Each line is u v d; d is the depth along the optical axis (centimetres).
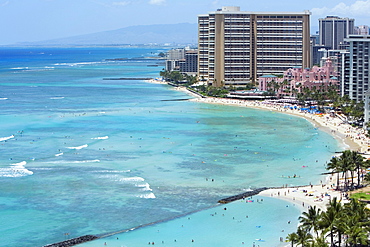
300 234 15550
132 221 18988
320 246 14425
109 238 17438
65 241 17062
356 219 15525
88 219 19162
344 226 15175
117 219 19162
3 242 17075
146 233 17888
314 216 16450
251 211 19875
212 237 17538
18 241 17188
